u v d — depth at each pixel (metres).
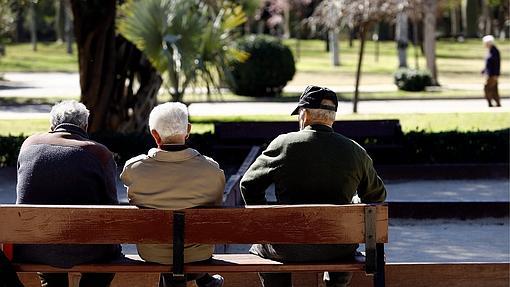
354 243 12.42
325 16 78.56
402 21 97.75
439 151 32.84
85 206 12.29
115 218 12.33
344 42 181.00
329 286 13.50
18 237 12.31
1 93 75.62
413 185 30.66
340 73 103.50
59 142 12.94
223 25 39.09
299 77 97.19
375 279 12.41
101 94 39.06
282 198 13.00
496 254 21.14
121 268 12.66
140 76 40.31
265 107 61.38
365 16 53.91
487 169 31.80
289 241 12.36
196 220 12.36
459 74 102.44
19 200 12.84
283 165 12.84
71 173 12.70
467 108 57.75
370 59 135.75
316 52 153.00
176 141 12.86
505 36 196.12
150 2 37.34
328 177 12.79
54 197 12.69
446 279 16.88
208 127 45.66
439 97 67.31
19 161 13.03
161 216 12.36
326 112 13.05
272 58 70.19
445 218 25.33
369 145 33.03
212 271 12.66
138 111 40.28
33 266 12.66
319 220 12.32
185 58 37.62
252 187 13.06
